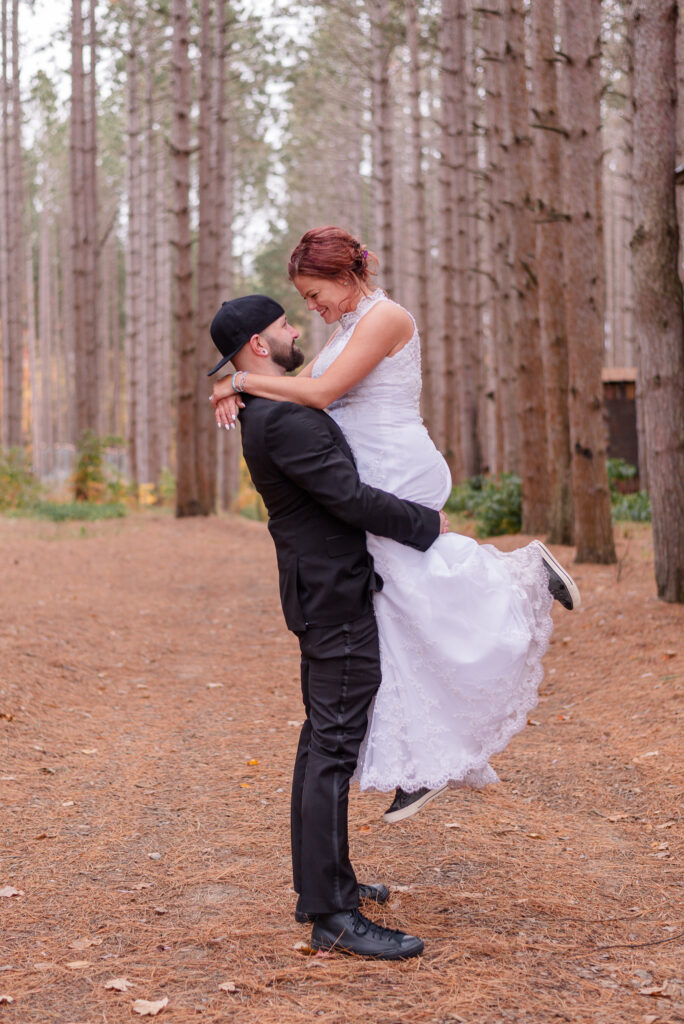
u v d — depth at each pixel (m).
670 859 3.17
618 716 4.91
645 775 4.00
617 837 3.41
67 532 15.05
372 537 2.51
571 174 9.18
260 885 3.04
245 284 48.28
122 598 9.40
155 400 29.38
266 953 2.53
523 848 3.31
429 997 2.25
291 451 2.40
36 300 53.81
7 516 17.78
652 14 6.62
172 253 44.78
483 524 13.35
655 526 7.17
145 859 3.28
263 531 15.88
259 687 6.20
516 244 12.35
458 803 3.83
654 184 6.67
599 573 8.83
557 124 10.61
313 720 2.55
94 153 21.23
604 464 9.46
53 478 31.12
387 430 2.55
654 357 6.91
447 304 18.80
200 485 18.22
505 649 2.50
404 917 2.73
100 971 2.44
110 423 45.38
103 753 4.64
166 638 7.82
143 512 19.92
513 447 16.09
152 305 29.31
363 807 3.81
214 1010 2.21
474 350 22.95
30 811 3.77
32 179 40.06
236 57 23.23
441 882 3.01
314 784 2.49
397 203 34.84
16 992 2.32
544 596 2.65
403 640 2.52
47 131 34.56
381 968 2.41
